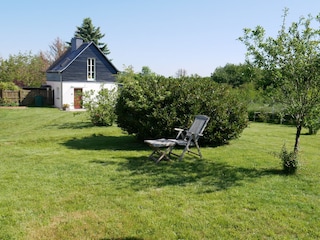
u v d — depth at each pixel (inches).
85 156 334.3
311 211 183.3
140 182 236.7
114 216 176.6
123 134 518.9
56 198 203.2
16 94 1229.1
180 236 154.5
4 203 193.6
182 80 414.0
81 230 161.2
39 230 160.9
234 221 169.5
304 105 250.2
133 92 398.6
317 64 235.3
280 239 151.3
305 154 355.6
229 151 363.3
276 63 253.1
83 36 2175.2
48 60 2274.9
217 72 1531.7
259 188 222.7
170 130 383.9
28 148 390.3
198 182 237.3
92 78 1241.4
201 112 388.5
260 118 808.9
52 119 772.0
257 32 254.5
